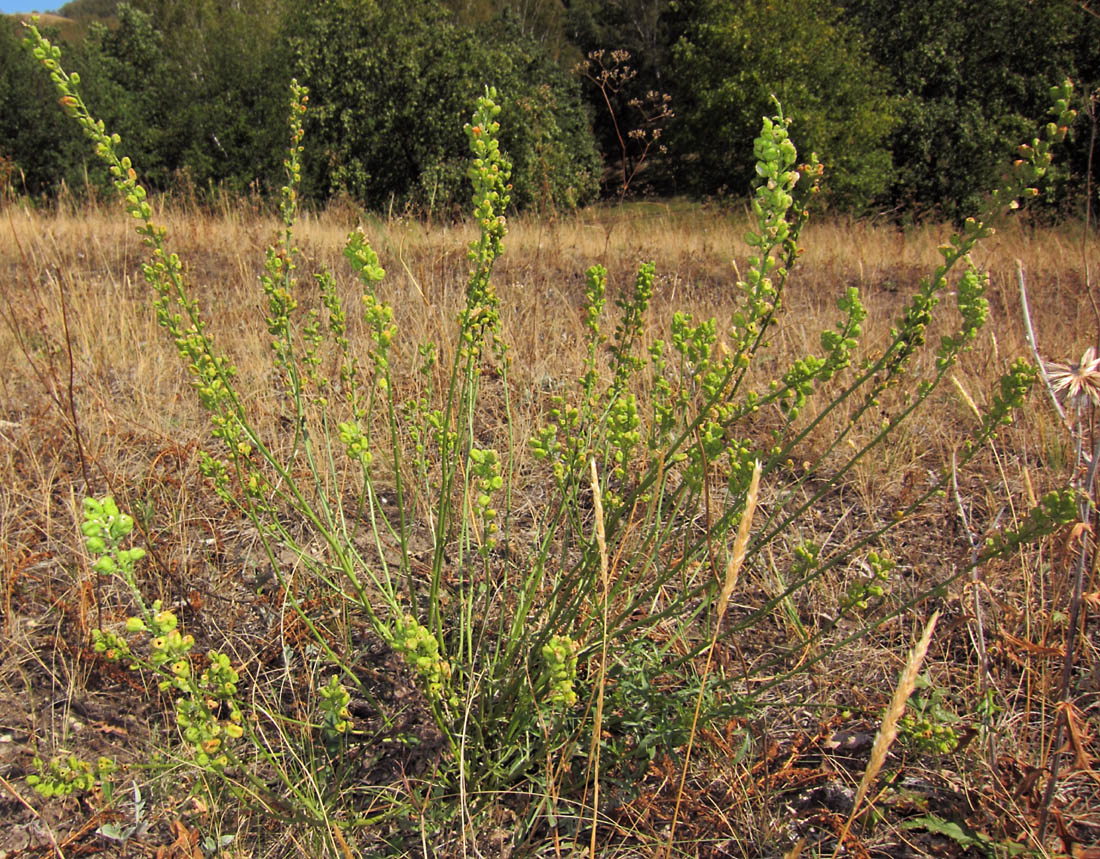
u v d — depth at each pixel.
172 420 3.36
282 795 1.82
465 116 17.70
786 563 2.65
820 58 17.08
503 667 1.88
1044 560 2.56
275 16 25.30
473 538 2.71
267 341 4.06
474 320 1.79
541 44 26.67
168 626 1.31
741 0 17.80
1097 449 1.67
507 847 1.73
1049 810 1.66
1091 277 6.07
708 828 1.75
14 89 18.39
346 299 4.92
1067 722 1.62
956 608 2.41
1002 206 1.56
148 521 2.56
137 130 19.53
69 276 4.53
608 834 1.75
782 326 4.34
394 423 1.81
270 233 7.02
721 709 1.74
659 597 2.42
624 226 8.80
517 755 1.90
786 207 1.51
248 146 18.94
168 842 1.75
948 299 5.45
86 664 2.14
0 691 2.10
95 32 29.34
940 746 1.72
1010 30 18.25
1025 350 4.09
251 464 2.03
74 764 1.47
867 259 8.16
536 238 7.83
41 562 2.56
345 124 17.58
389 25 17.91
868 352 3.89
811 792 1.88
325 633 2.22
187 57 21.92
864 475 3.14
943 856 1.75
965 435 3.51
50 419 3.13
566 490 1.82
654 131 5.61
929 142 17.50
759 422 3.66
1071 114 1.48
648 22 29.38
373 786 1.82
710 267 7.59
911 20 19.19
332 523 2.09
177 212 8.12
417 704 2.07
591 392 2.14
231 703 1.53
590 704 1.71
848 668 2.21
